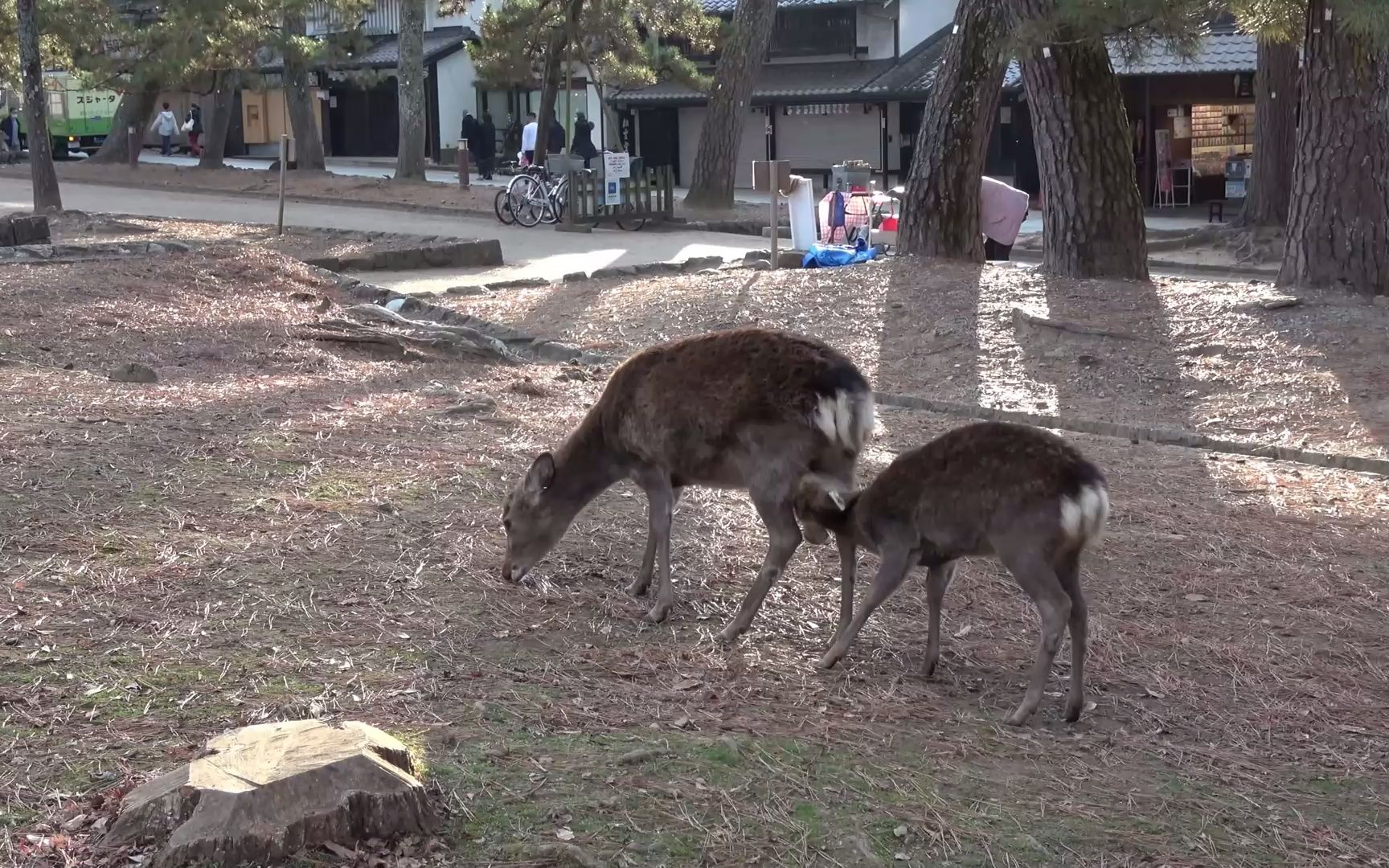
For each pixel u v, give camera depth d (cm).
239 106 5016
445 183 3412
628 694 521
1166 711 573
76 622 534
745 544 733
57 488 690
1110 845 438
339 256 2042
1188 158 3584
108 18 3097
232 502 700
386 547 658
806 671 573
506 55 3238
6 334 1149
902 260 1725
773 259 1898
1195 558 775
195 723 454
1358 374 1177
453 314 1505
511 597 618
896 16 4075
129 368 1002
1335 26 1391
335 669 513
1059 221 1623
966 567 731
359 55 4200
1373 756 544
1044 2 1530
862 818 432
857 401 576
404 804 386
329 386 1029
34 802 396
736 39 3212
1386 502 899
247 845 365
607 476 629
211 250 1788
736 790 440
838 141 4212
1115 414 1140
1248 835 459
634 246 2467
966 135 1767
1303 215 1459
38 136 2534
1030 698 539
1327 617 694
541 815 407
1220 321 1359
